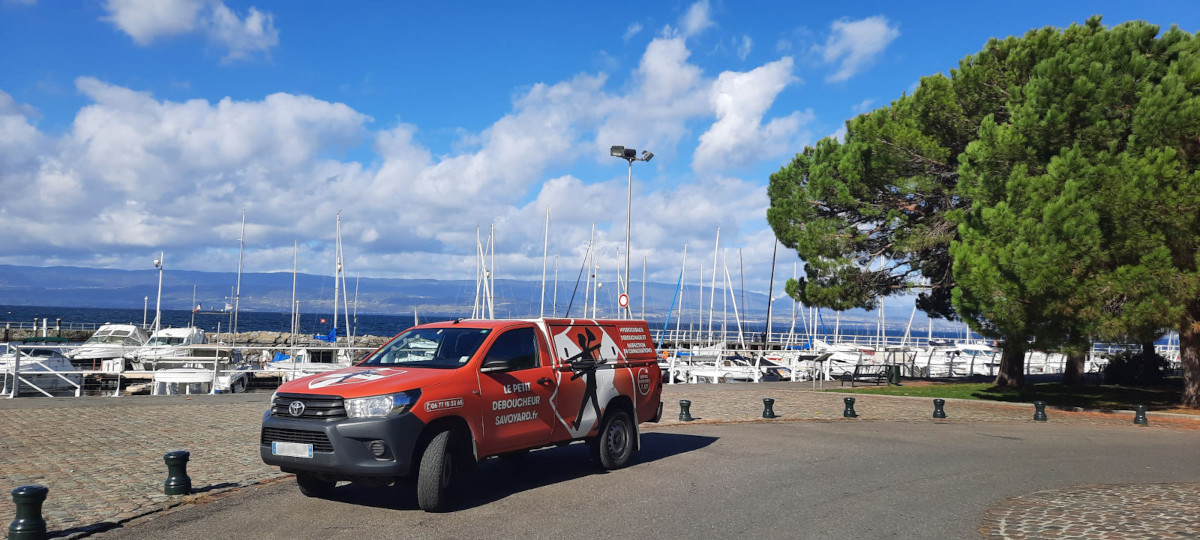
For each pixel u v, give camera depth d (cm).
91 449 1256
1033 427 1795
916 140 2672
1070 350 2031
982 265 2039
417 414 826
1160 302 1864
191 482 977
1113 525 771
